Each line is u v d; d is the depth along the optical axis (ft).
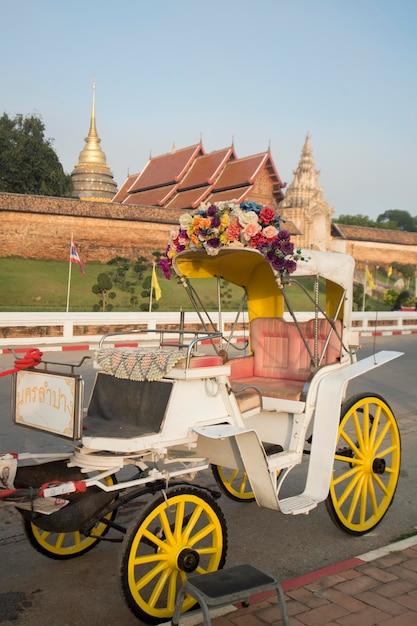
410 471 22.29
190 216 16.37
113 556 15.30
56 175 179.32
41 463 13.10
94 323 63.46
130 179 213.66
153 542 11.91
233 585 10.41
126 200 199.11
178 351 13.48
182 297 119.44
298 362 18.86
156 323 68.59
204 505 12.52
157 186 189.98
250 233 15.01
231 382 18.20
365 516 17.53
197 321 71.15
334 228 172.45
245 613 12.07
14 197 123.03
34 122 177.58
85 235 130.21
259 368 19.70
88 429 12.57
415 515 18.12
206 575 10.83
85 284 120.98
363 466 16.72
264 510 18.52
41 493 11.18
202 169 179.22
